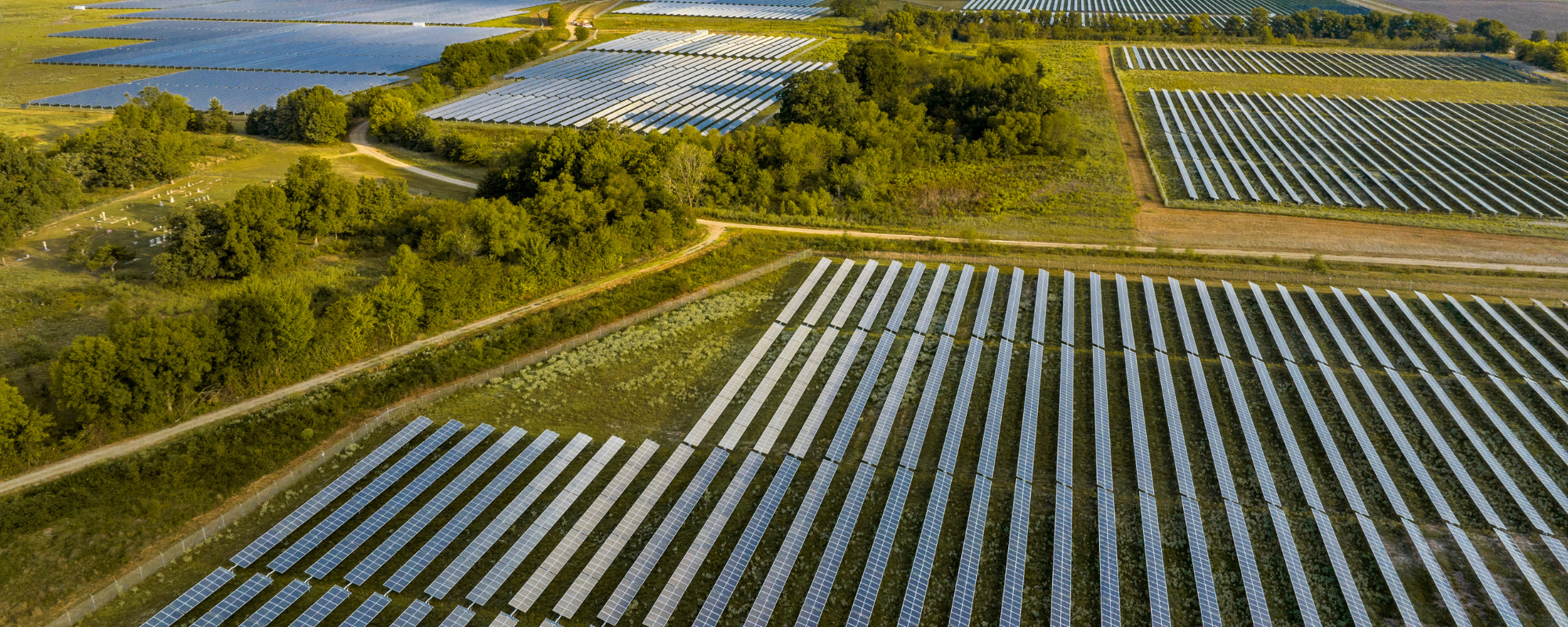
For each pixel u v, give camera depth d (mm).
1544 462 61188
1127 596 49469
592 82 180625
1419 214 110500
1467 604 49250
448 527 51219
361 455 58906
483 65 179250
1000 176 126000
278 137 138500
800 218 105438
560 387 68188
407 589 47906
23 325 71250
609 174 103500
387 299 70938
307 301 66812
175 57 197125
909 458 59906
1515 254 97312
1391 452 62188
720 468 58844
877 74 154750
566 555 50250
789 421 64688
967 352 74500
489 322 77312
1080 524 54812
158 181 111250
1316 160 134250
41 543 48562
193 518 51781
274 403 63156
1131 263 94562
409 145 135375
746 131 143625
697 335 77500
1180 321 80312
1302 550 53219
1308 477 58594
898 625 46656
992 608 48656
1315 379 71562
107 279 80375
